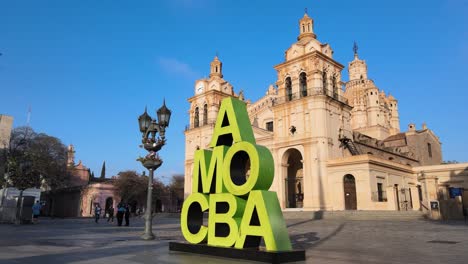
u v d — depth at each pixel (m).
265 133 48.88
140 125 17.86
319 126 42.22
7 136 57.06
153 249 12.46
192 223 12.23
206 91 59.34
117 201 72.25
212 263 9.27
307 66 45.19
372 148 54.12
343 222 28.92
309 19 49.03
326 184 40.84
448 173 47.31
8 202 33.72
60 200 78.38
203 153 12.20
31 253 11.05
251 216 10.23
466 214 33.97
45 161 48.88
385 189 40.84
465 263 9.32
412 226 23.19
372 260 9.76
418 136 66.50
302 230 21.80
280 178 44.97
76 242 14.93
